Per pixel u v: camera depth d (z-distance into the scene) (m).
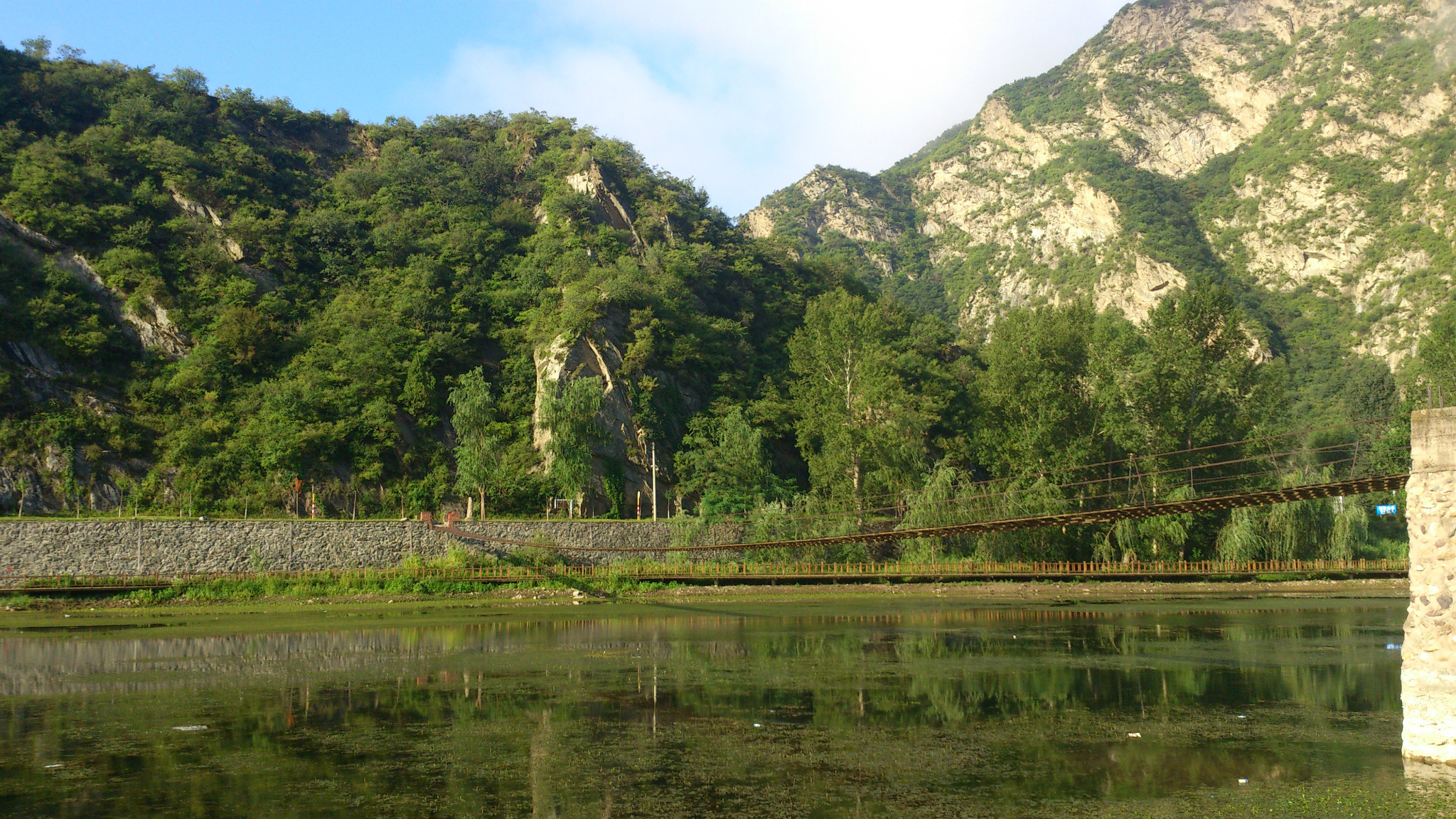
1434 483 25.42
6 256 83.94
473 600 68.75
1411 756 26.25
